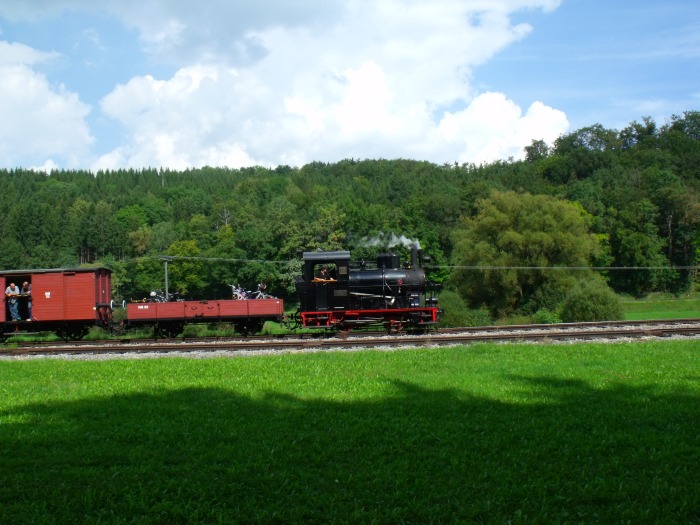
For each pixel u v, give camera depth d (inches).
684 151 3907.5
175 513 243.0
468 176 4347.9
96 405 426.9
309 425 363.3
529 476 275.3
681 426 345.1
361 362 611.5
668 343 703.7
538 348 687.1
